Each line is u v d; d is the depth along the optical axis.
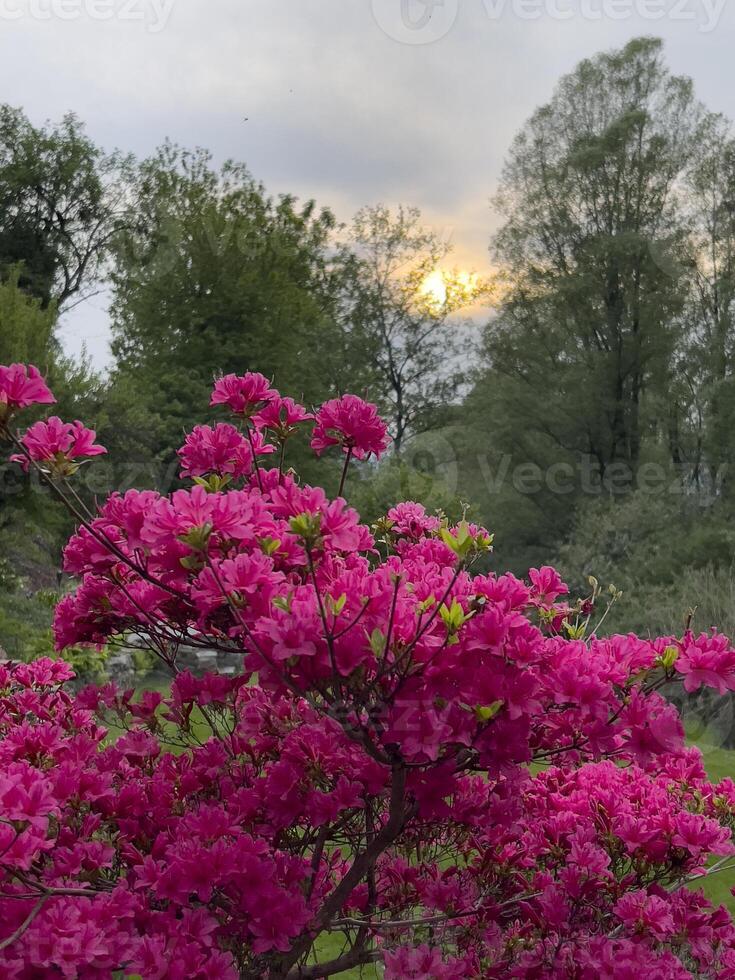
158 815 2.32
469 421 25.38
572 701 1.91
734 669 1.96
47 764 2.28
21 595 13.67
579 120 23.86
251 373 2.62
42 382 1.95
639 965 2.12
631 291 23.09
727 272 22.39
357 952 2.45
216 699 2.46
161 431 19.72
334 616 1.73
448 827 2.69
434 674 1.83
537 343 24.27
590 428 23.36
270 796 2.20
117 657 9.83
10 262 29.81
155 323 27.61
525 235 24.47
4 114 30.33
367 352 30.16
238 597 1.79
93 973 1.81
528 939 2.34
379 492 19.36
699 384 22.25
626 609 15.87
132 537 1.96
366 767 2.16
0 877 1.95
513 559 23.14
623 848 2.46
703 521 19.31
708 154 22.78
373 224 30.98
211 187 30.50
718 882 4.78
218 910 2.21
